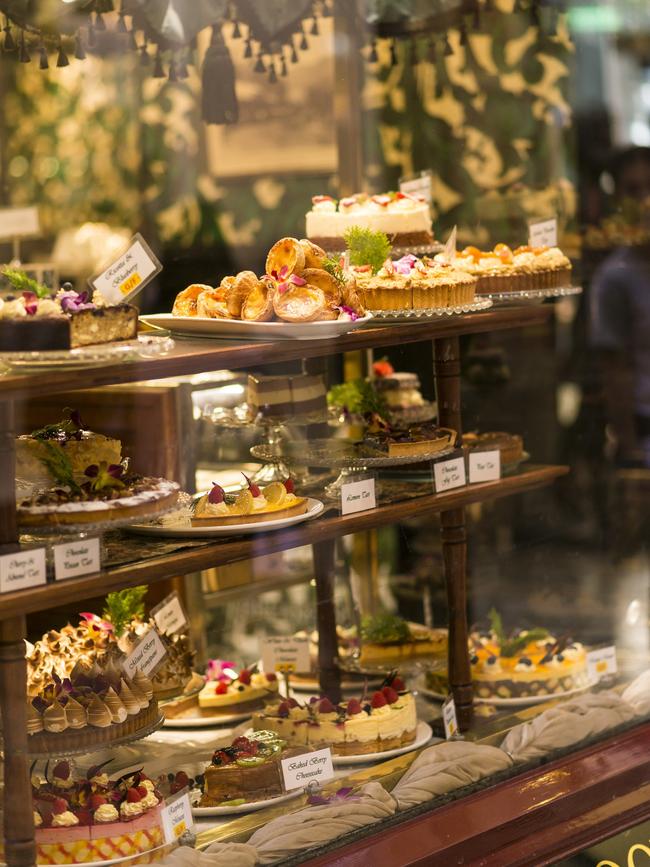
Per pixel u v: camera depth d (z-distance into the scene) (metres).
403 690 2.87
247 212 3.46
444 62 3.69
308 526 2.36
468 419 3.59
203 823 2.40
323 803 2.50
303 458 2.60
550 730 2.89
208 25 3.04
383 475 2.75
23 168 3.19
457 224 3.77
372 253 2.61
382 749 2.71
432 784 2.62
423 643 3.09
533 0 3.74
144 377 2.06
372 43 3.54
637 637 3.47
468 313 2.75
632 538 3.75
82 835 2.16
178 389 2.54
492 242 3.84
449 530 2.90
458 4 3.57
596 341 3.82
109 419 2.41
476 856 2.55
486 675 3.04
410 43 3.61
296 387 2.71
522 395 3.70
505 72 3.78
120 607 2.53
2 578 1.92
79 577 2.02
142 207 3.39
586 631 3.42
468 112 3.75
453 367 2.80
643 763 2.94
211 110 3.26
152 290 3.25
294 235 3.50
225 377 2.65
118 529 2.26
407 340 2.57
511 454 3.06
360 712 2.71
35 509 1.99
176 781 2.40
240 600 2.88
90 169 3.32
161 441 2.52
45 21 2.68
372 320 2.52
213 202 3.41
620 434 3.86
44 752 2.15
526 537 3.58
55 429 2.18
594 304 3.82
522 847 2.62
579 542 3.68
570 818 2.74
